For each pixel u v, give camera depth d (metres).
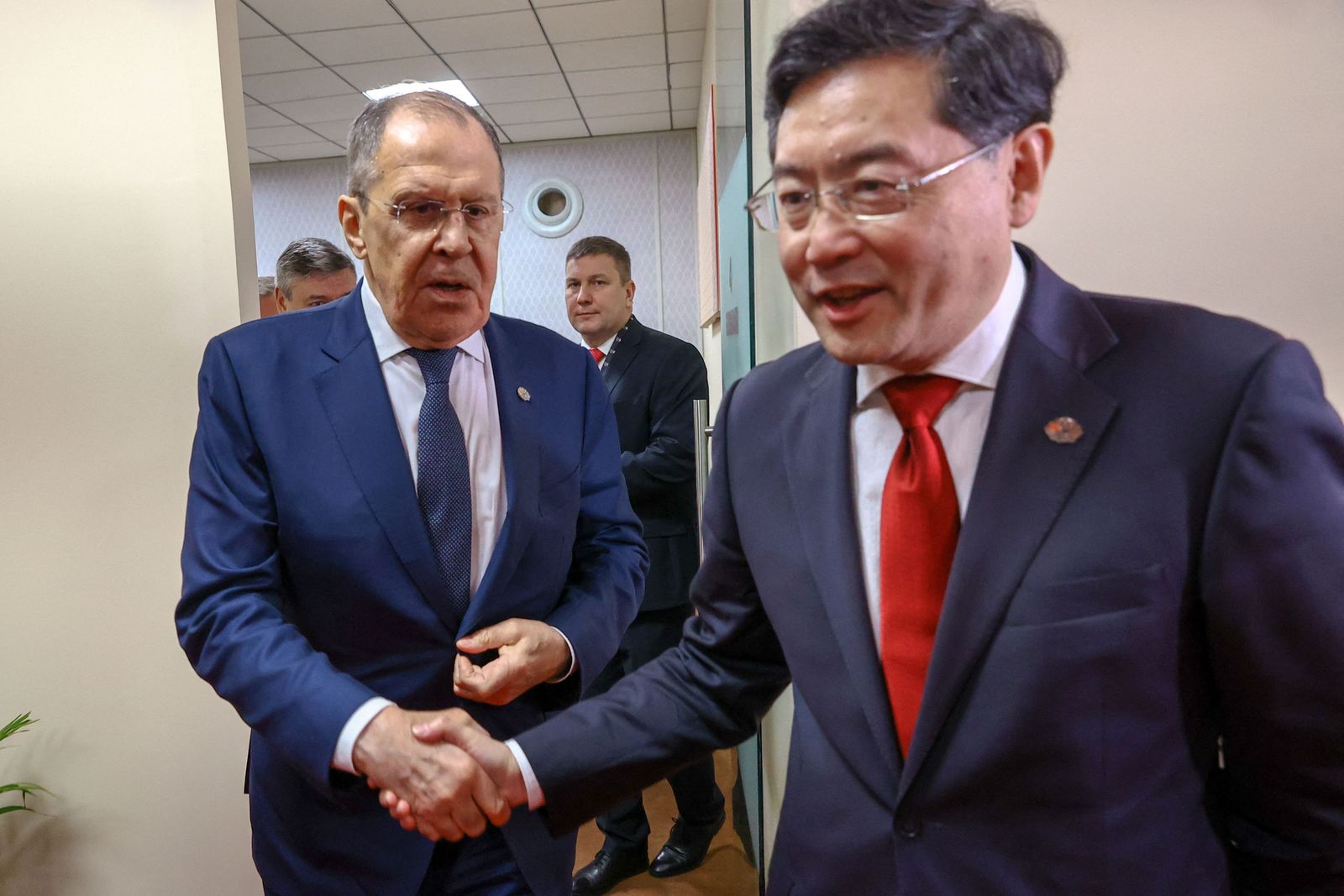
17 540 1.72
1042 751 0.55
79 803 1.75
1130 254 1.07
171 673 1.73
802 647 0.67
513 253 5.77
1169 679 0.55
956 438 0.62
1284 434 0.51
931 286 0.54
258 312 1.79
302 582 1.06
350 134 1.05
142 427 1.70
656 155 5.68
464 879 1.05
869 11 0.52
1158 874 0.55
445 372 1.10
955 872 0.58
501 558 1.07
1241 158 1.05
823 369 0.71
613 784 0.81
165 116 1.67
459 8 3.63
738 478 0.74
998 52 0.53
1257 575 0.51
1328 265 1.04
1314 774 0.54
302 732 0.92
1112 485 0.55
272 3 3.49
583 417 1.27
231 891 1.75
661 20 3.83
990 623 0.56
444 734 0.86
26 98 1.67
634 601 1.22
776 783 1.69
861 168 0.53
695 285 5.71
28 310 1.70
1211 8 1.04
